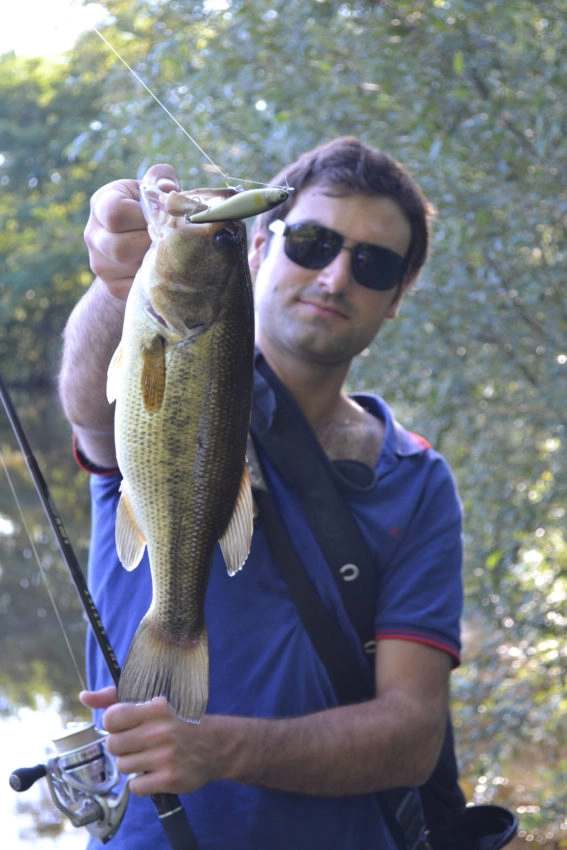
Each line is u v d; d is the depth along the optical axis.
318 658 1.45
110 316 1.38
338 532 1.48
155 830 1.42
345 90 2.82
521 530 2.85
